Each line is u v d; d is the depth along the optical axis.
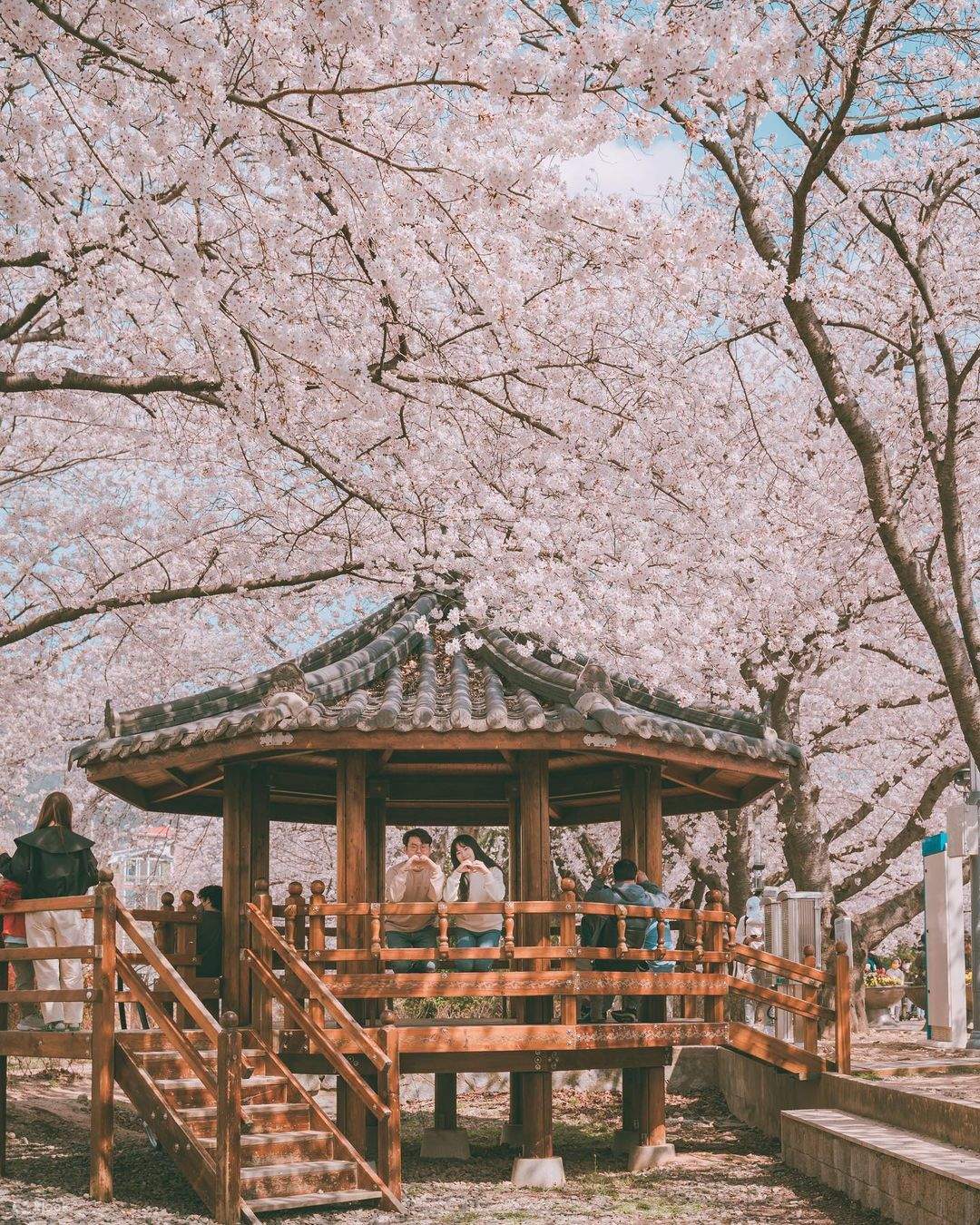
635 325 10.52
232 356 7.80
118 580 12.49
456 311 9.17
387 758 10.33
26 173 7.25
